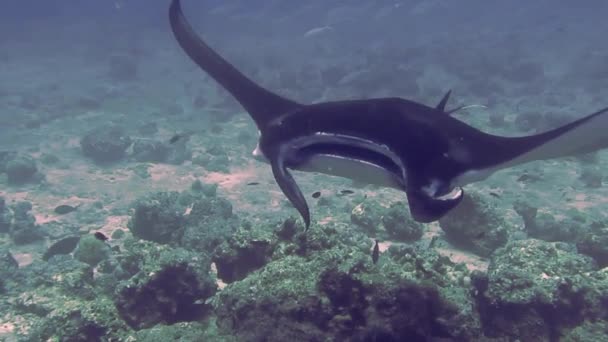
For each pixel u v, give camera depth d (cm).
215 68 411
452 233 1005
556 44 3675
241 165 1630
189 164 1650
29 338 624
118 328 591
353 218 1076
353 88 2605
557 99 2389
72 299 729
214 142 1869
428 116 305
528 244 702
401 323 486
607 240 864
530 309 589
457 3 5962
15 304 746
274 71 3228
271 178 1518
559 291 603
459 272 682
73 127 2064
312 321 518
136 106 2438
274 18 5484
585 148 305
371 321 493
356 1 4438
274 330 512
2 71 3250
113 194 1380
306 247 648
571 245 891
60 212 1235
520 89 2661
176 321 680
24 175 1467
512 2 6128
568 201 1277
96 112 2311
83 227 1154
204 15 5962
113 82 2973
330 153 293
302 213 254
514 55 3219
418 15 5284
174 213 1053
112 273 827
